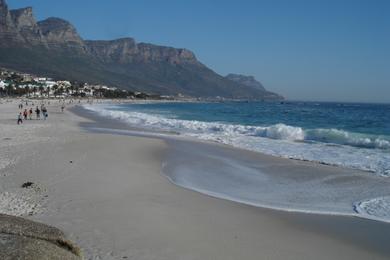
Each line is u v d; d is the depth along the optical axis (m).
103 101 174.50
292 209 11.30
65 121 45.25
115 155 19.95
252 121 48.38
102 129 36.06
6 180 13.64
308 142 26.38
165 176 15.66
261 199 12.49
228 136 30.09
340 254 8.20
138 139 26.45
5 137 26.09
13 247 4.54
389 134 30.45
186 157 20.36
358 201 12.22
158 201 11.74
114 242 8.34
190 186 14.17
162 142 25.53
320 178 15.48
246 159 19.77
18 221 5.81
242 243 8.58
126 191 12.77
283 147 23.97
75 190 12.58
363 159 19.34
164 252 7.91
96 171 15.65
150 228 9.27
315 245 8.63
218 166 18.06
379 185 14.25
